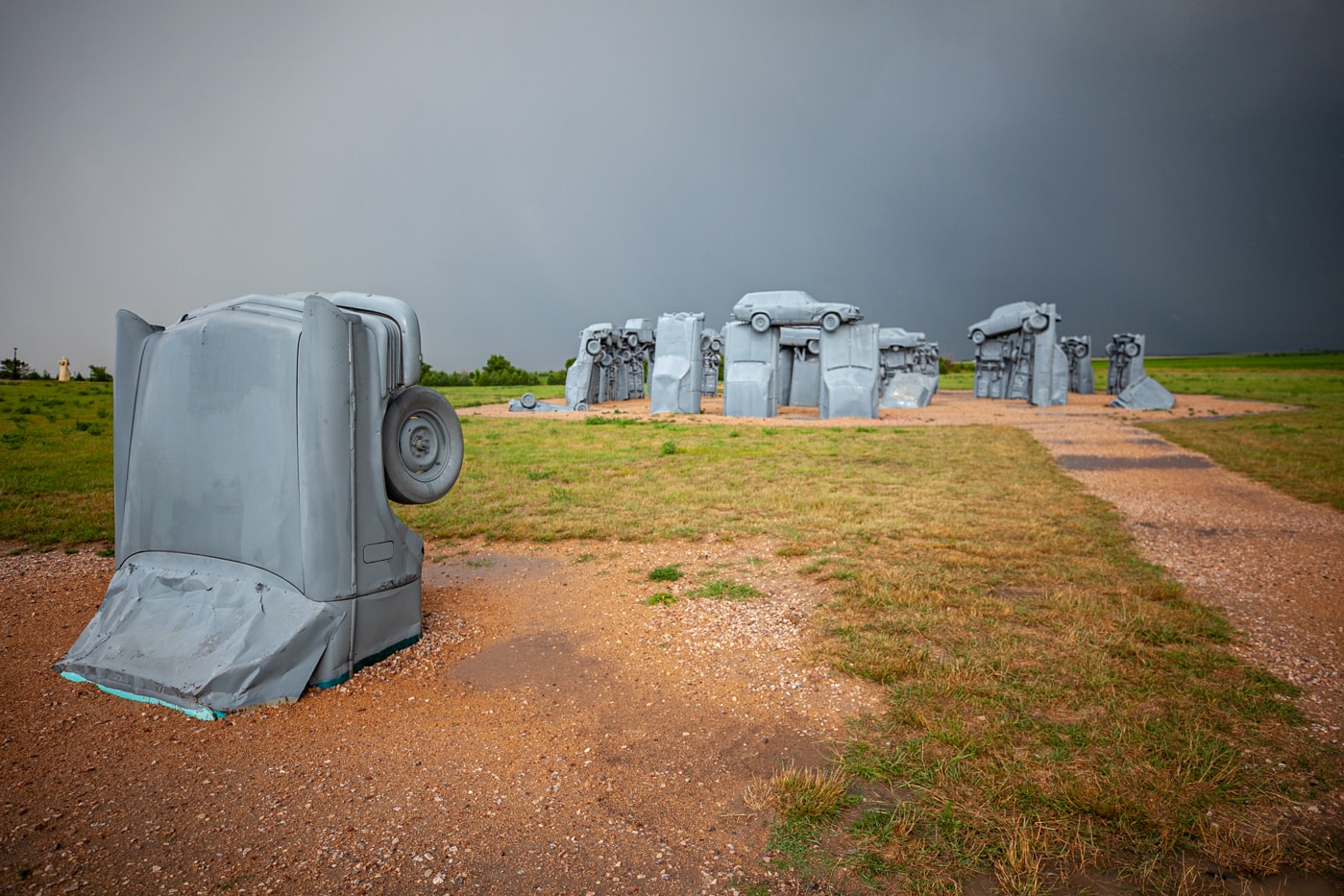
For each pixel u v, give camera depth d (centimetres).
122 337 621
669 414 3028
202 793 401
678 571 822
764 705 500
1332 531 996
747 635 626
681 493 1262
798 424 2569
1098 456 1756
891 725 464
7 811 383
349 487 542
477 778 415
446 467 633
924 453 1766
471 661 585
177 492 580
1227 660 554
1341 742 439
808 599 712
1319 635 614
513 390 5344
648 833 364
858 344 2881
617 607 710
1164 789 386
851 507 1127
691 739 458
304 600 535
